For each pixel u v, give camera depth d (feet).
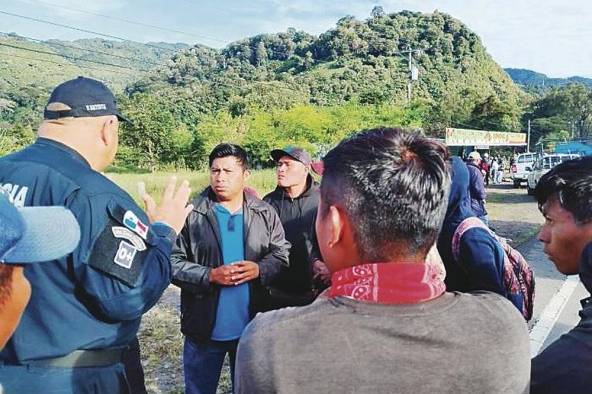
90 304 5.69
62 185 5.65
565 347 4.24
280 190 12.22
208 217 9.79
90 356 5.79
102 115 6.40
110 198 5.73
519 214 47.03
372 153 3.65
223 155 9.78
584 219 5.09
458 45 389.60
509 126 207.82
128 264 5.61
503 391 3.44
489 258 7.08
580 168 5.21
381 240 3.56
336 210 3.73
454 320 3.48
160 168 111.55
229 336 9.60
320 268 9.69
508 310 3.76
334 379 3.29
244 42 448.24
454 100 210.79
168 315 17.34
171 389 12.19
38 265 5.43
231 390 12.20
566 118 276.21
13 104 209.05
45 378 5.56
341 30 382.22
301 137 110.52
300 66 379.35
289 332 3.43
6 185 5.73
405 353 3.33
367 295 3.48
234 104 185.06
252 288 9.74
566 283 22.34
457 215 7.50
